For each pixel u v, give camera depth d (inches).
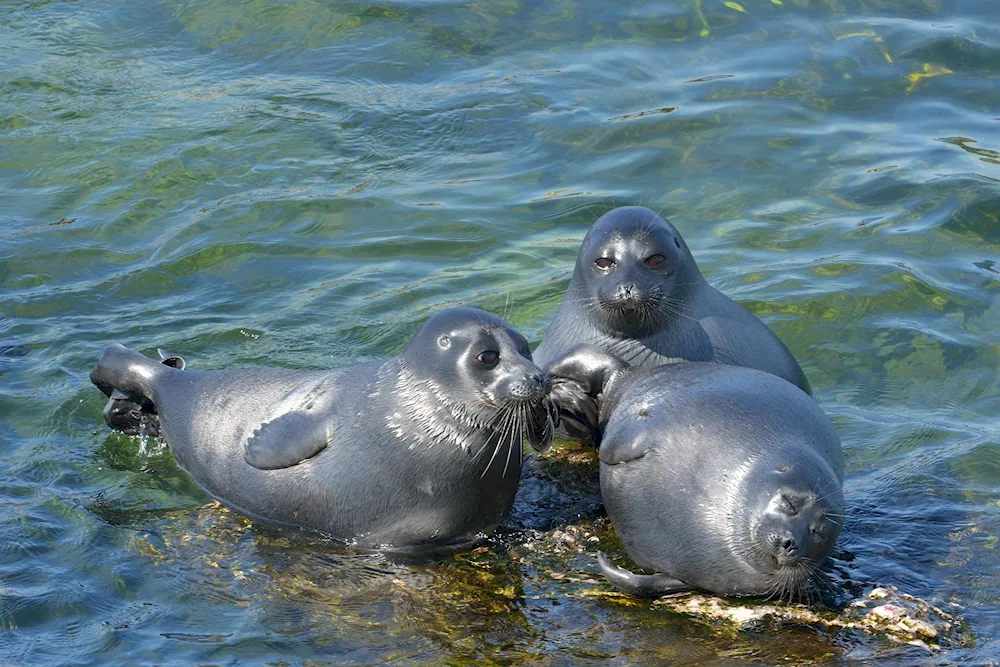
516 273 1999.3
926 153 2299.5
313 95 2591.0
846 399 1680.6
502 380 1327.5
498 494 1391.5
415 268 2016.5
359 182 2282.2
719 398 1359.5
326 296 1932.8
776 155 2321.6
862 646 1202.6
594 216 2155.5
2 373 1723.7
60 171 2340.1
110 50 2829.7
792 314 1857.8
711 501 1268.5
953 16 2760.8
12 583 1283.2
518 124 2456.9
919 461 1531.7
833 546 1264.8
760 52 2667.3
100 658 1168.8
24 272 2003.0
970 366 1737.2
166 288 1971.0
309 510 1407.5
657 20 2817.4
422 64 2696.9
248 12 2928.2
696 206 2178.9
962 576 1312.7
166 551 1369.3
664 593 1310.3
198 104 2576.3
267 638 1213.1
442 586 1322.6
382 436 1371.8
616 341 1608.0
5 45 2847.0
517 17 2856.8
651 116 2454.5
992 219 2091.5
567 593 1311.5
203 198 2235.5
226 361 1742.1
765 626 1242.0
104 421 1640.0
